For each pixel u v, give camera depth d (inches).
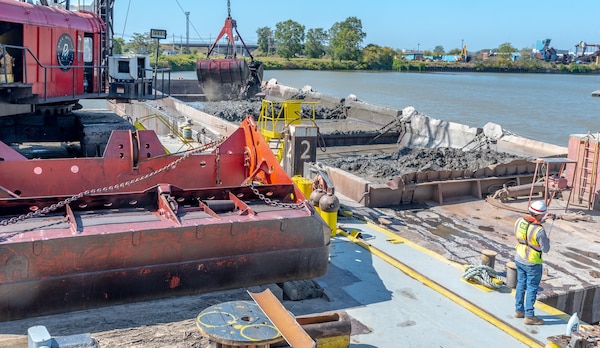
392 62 5959.6
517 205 597.3
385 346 267.7
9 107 510.0
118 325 260.5
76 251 255.9
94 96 631.8
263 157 375.9
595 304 392.5
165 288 276.7
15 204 287.4
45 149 625.6
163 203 294.5
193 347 245.8
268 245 293.9
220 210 309.6
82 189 357.7
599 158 569.0
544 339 276.1
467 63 6643.7
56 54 566.9
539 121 1712.6
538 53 7239.2
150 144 374.9
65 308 259.8
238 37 1054.4
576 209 580.1
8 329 250.7
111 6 696.4
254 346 202.5
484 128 945.5
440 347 269.9
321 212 410.9
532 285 288.2
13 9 510.9
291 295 305.3
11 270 246.4
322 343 241.6
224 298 288.7
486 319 299.4
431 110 1967.3
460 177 625.0
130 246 265.4
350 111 1316.4
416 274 349.1
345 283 335.0
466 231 509.7
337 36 5698.8
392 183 575.2
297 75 4178.2
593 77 6043.3
